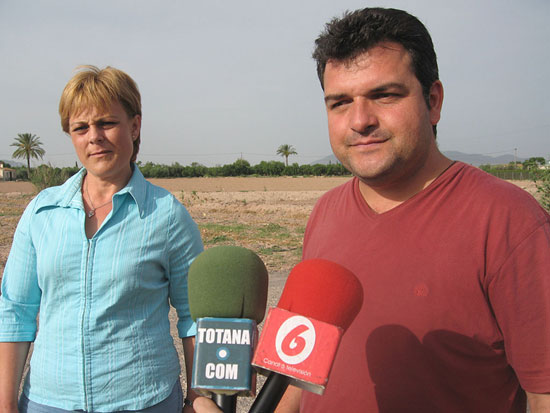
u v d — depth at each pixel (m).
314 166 95.12
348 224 1.53
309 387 0.93
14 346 1.97
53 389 1.88
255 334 1.06
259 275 1.18
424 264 1.30
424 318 1.28
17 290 2.00
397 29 1.29
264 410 0.92
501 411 1.29
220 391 0.99
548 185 8.35
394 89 1.31
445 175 1.38
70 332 1.88
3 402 1.88
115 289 1.91
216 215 23.02
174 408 2.03
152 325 2.00
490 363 1.26
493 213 1.24
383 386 1.32
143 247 1.98
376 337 1.34
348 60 1.33
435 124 1.48
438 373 1.27
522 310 1.16
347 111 1.38
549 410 1.12
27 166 86.62
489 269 1.22
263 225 18.02
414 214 1.37
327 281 1.03
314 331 0.94
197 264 1.17
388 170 1.35
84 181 2.12
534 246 1.17
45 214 2.03
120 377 1.89
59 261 1.91
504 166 81.12
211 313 1.11
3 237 14.09
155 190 2.14
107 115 1.97
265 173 94.44
